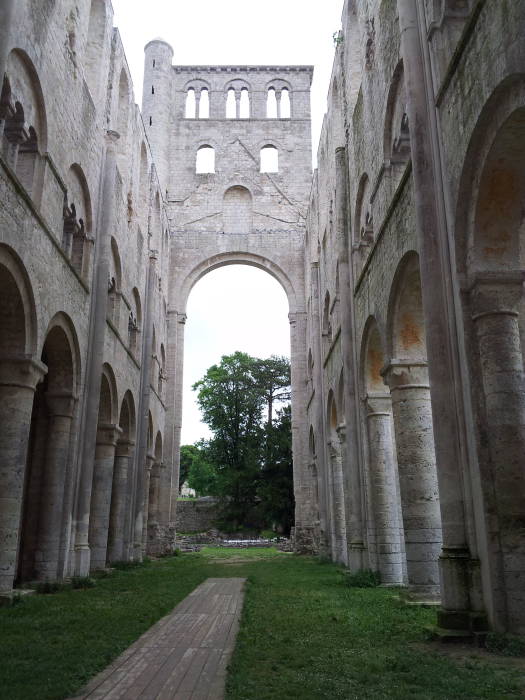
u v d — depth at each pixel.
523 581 8.52
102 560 21.27
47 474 16.56
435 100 11.00
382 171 15.76
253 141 41.94
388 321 14.57
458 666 7.09
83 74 17.69
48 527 16.20
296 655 7.64
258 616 10.84
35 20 13.35
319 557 29.50
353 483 19.61
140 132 27.36
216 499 62.91
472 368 9.54
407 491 13.48
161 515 35.09
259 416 60.25
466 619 8.83
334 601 12.96
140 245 27.84
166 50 41.97
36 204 13.81
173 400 36.88
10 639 8.58
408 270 13.60
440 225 10.70
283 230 40.16
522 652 7.68
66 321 16.53
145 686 6.25
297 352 38.59
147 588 16.00
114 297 22.73
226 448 59.53
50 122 14.59
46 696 5.72
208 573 21.34
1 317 13.09
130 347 27.25
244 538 55.28
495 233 9.66
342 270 21.33
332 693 5.97
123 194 23.58
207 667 7.07
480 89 8.95
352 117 21.12
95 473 21.84
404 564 17.09
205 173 41.00
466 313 9.76
